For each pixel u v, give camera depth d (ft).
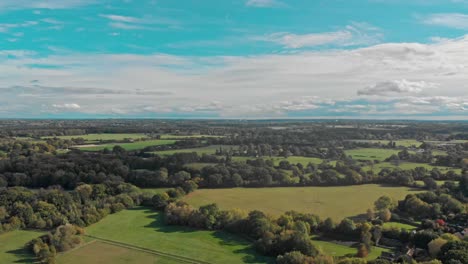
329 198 543.80
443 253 319.47
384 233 393.29
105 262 358.02
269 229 397.60
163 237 419.33
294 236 362.33
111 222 470.39
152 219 482.28
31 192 530.27
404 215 463.01
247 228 417.08
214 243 400.47
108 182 590.14
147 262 357.82
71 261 360.69
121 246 395.14
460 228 396.37
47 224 444.55
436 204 453.99
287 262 330.54
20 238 414.21
